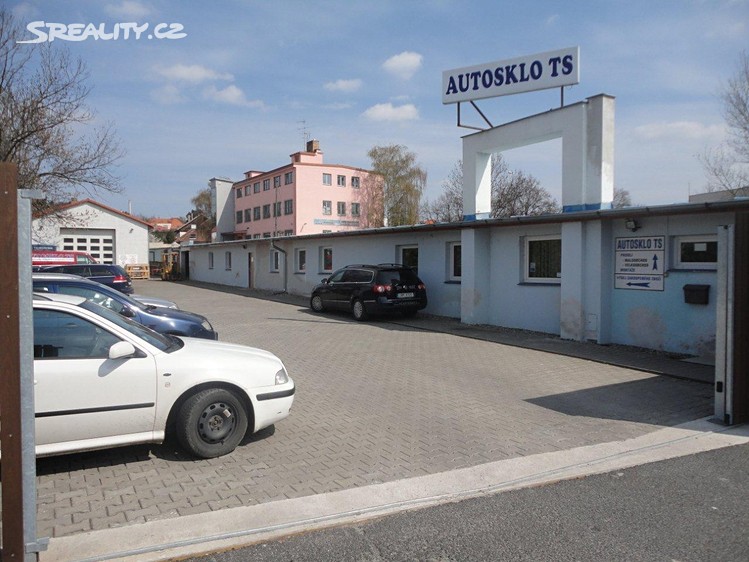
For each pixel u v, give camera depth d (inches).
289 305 813.9
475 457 203.5
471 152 584.4
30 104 679.7
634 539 143.4
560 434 230.8
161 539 141.7
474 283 572.4
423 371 356.5
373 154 2333.9
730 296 243.4
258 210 2613.2
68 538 141.2
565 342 463.5
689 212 377.7
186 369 195.0
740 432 234.5
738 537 144.5
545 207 1307.8
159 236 3661.4
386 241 748.0
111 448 196.5
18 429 117.6
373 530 148.3
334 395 294.0
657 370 351.3
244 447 212.1
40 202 759.1
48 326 182.9
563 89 506.9
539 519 154.7
